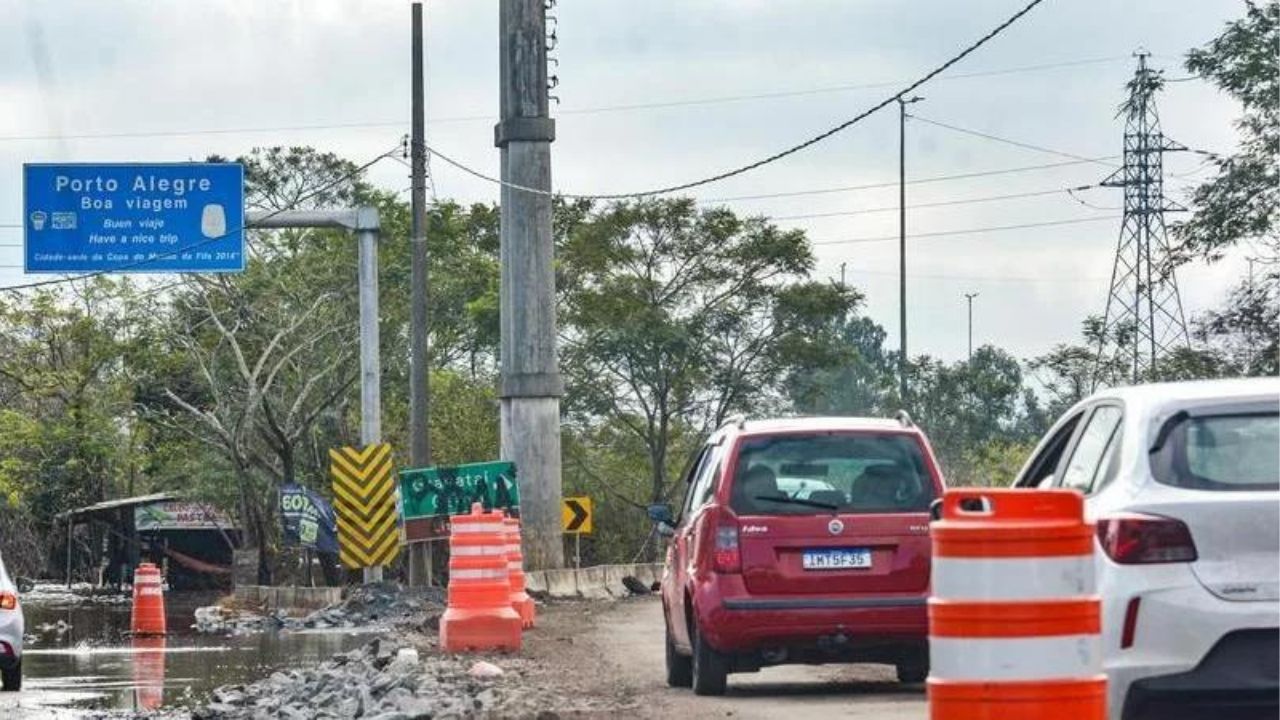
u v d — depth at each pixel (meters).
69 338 74.19
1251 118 44.03
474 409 69.25
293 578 61.34
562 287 70.38
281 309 67.44
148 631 39.75
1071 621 9.19
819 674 21.62
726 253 69.69
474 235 77.69
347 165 70.12
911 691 19.20
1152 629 11.75
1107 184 56.75
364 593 43.25
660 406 69.88
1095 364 53.44
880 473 18.58
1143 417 12.35
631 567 50.69
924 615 18.23
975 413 76.69
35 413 86.50
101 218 46.62
